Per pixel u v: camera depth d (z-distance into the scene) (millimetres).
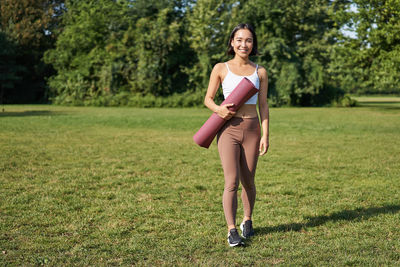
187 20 39781
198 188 5641
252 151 3576
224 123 3521
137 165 7422
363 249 3320
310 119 20359
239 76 3504
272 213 4422
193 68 38094
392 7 25375
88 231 3758
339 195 5238
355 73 29078
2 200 4785
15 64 43250
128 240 3539
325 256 3170
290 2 37312
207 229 3846
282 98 36562
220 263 3023
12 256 3125
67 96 39656
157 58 37344
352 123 17719
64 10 47344
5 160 7660
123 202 4816
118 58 39094
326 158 8336
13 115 21906
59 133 12906
